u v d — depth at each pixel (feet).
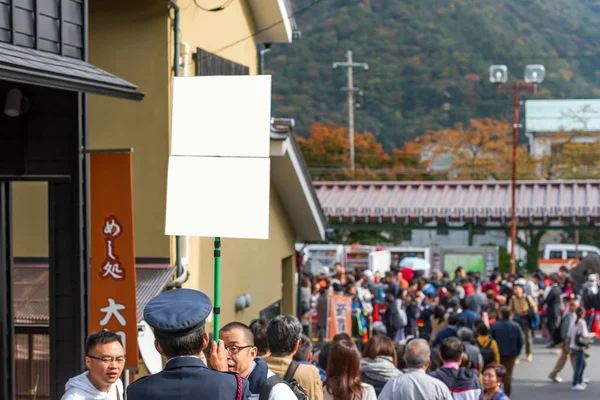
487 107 310.24
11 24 28.96
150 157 43.50
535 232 213.87
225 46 54.90
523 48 338.34
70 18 32.01
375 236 219.82
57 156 32.14
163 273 42.45
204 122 19.34
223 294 52.75
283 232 69.21
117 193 32.22
